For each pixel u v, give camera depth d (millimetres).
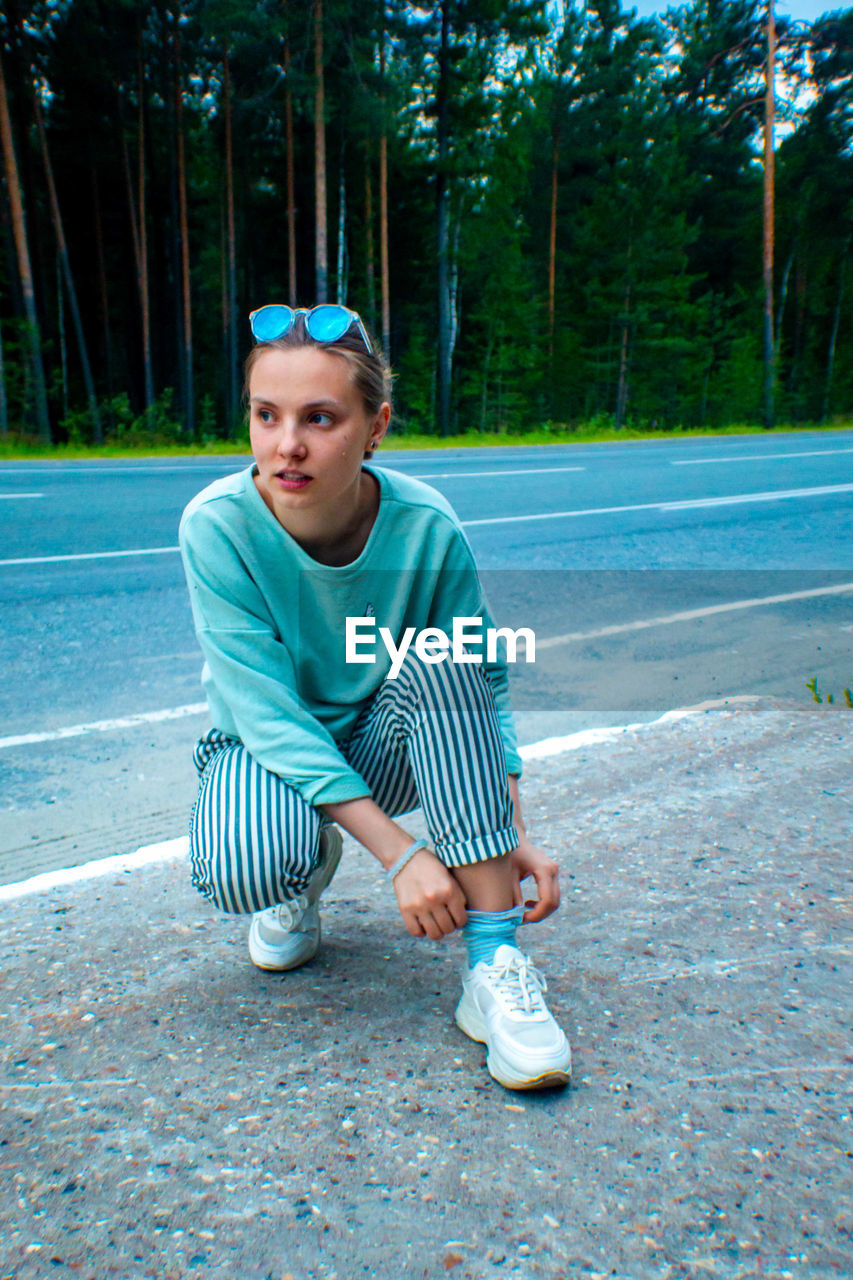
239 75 26969
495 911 1525
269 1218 1212
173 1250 1162
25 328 21062
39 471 12242
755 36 30906
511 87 25922
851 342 40938
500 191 27344
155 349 36188
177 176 29234
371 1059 1548
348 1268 1136
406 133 25766
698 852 2314
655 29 41406
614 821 2498
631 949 1888
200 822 1506
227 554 1481
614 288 32531
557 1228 1199
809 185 36969
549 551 7012
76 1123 1385
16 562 6344
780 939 1921
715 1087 1478
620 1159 1321
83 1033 1606
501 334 31312
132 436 21453
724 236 39438
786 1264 1150
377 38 23391
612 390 35094
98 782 2914
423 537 1544
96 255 34906
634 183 32719
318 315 1336
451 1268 1137
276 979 1800
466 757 1443
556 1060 1432
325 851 1647
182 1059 1537
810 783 2738
